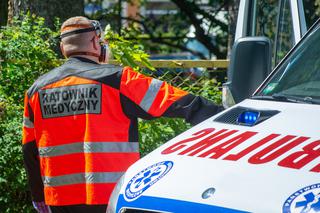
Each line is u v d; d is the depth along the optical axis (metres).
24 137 6.56
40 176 6.68
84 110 6.17
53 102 6.27
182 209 4.75
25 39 8.77
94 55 6.38
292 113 5.42
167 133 8.54
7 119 8.66
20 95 8.80
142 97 6.08
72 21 6.36
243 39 6.20
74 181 6.24
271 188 4.58
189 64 8.93
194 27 17.47
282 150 4.90
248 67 6.17
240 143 5.12
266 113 5.50
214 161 4.98
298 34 7.23
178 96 6.06
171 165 5.11
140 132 8.48
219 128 5.46
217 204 4.63
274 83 6.07
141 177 5.16
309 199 4.42
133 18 17.95
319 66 5.99
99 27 6.43
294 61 6.18
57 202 6.29
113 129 6.14
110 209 5.21
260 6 8.44
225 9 16.98
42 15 10.80
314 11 7.33
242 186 4.67
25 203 8.65
